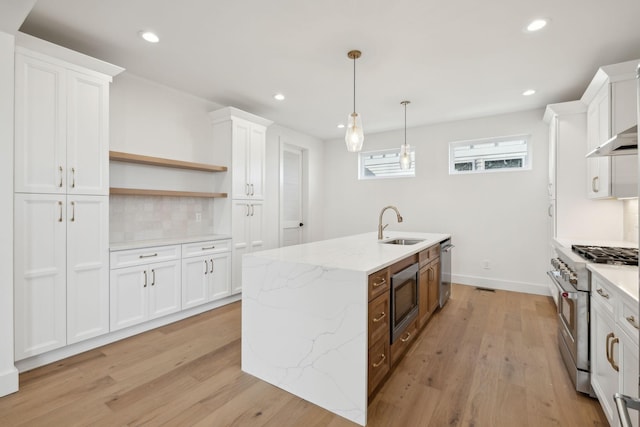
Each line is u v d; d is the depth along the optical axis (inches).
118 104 121.2
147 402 74.2
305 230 224.7
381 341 78.0
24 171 85.1
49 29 91.4
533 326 121.7
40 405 72.5
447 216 189.6
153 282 116.2
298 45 100.6
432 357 97.0
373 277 73.2
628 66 93.7
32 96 86.6
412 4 79.7
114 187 120.5
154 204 133.7
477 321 127.2
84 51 104.3
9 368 76.7
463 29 90.7
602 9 80.8
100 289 101.3
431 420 68.7
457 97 146.1
